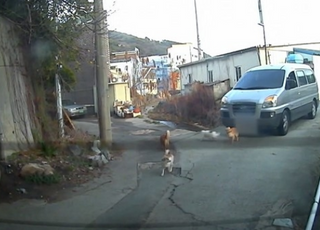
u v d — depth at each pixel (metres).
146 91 42.28
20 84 9.96
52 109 12.50
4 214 6.48
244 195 7.25
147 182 8.40
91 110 28.30
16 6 9.46
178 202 7.03
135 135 15.51
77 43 11.91
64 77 13.29
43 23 10.05
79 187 8.06
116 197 7.42
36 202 7.08
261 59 23.14
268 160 9.64
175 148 11.78
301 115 14.12
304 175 8.30
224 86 22.62
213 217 6.27
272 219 6.14
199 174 8.80
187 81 33.25
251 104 12.23
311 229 5.71
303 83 14.56
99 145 11.57
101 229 5.92
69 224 6.10
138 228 5.93
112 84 30.80
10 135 8.87
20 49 10.20
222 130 14.39
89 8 10.46
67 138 11.84
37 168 8.05
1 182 7.47
